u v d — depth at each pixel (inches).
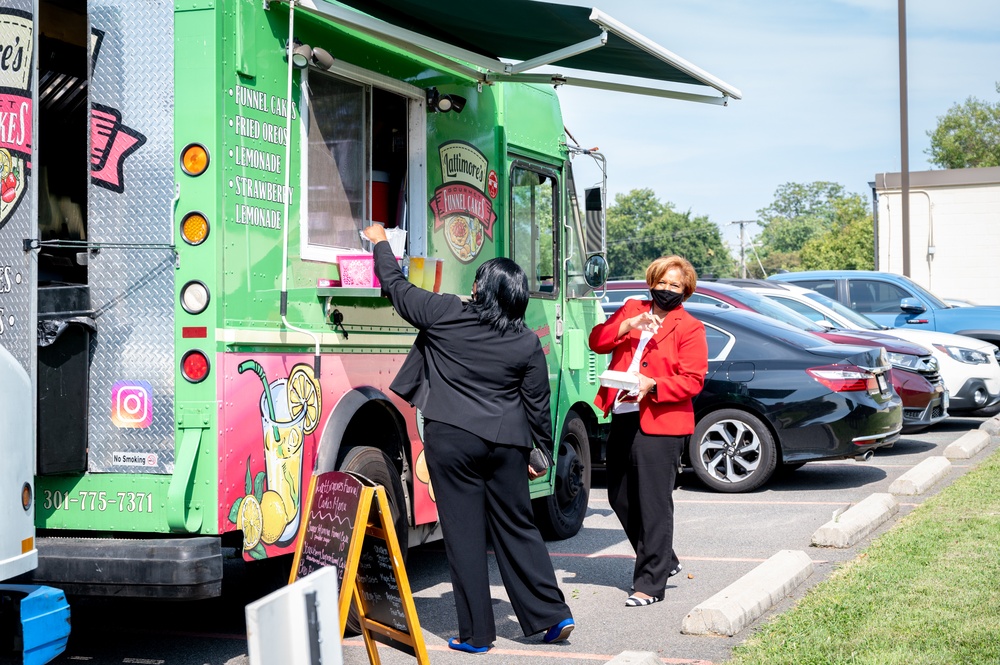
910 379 493.0
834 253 3737.7
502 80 264.2
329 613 111.5
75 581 172.7
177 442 179.8
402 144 237.1
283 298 193.0
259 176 189.2
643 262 4877.0
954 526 292.0
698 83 267.7
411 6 209.2
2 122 183.3
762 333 401.4
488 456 199.2
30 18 181.8
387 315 227.8
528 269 297.0
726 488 393.7
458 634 212.7
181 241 180.5
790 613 213.0
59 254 222.8
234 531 188.7
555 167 316.2
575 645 207.0
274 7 193.0
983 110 3179.1
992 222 1256.2
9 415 145.6
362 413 224.4
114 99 185.5
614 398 238.7
